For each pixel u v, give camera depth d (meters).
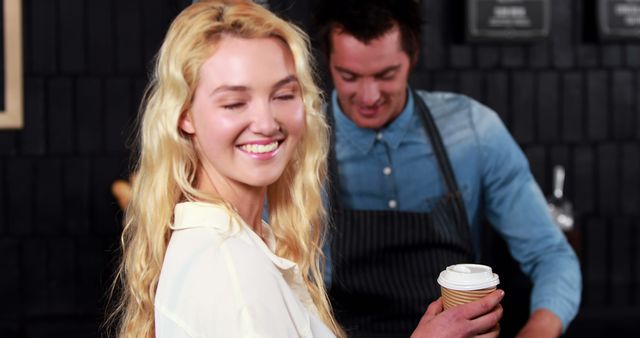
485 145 2.35
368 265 2.22
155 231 1.24
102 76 3.99
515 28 4.06
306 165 1.44
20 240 4.00
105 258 4.02
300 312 1.17
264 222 1.47
